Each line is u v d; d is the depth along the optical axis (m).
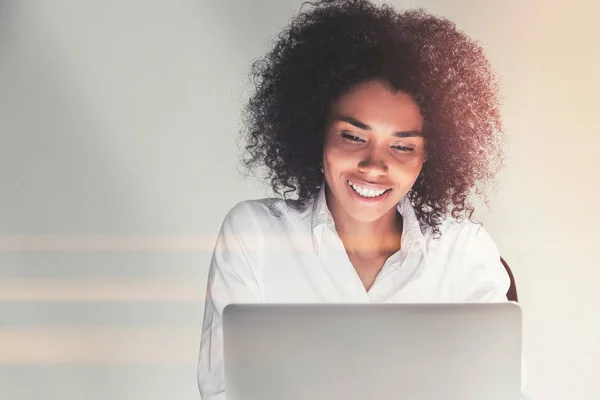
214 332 1.72
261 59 1.67
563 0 1.70
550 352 1.79
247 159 1.70
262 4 1.66
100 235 1.73
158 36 1.68
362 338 1.34
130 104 1.70
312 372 1.34
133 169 1.71
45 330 1.75
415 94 1.66
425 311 1.34
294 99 1.67
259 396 1.36
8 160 1.71
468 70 1.68
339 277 1.72
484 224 1.73
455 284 1.73
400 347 1.34
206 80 1.69
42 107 1.70
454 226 1.72
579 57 1.71
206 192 1.71
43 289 1.74
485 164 1.71
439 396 1.35
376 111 1.65
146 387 1.76
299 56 1.66
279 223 1.71
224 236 1.72
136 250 1.73
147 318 1.75
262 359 1.35
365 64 1.65
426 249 1.72
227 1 1.67
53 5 1.68
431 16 1.66
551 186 1.74
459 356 1.35
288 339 1.34
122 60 1.69
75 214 1.73
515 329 1.35
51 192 1.72
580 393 1.81
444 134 1.68
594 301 1.78
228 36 1.67
